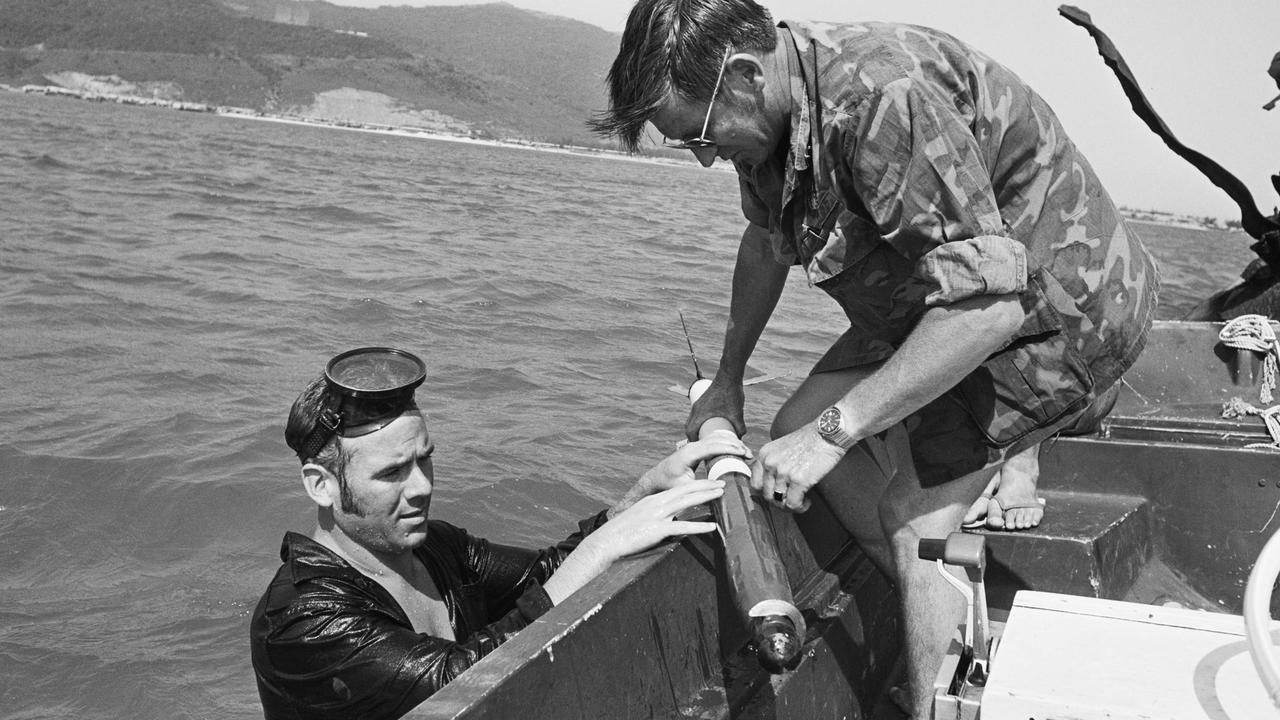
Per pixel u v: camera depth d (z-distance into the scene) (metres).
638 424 7.34
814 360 9.50
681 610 2.26
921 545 1.91
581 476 6.31
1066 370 2.30
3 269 11.47
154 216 17.31
